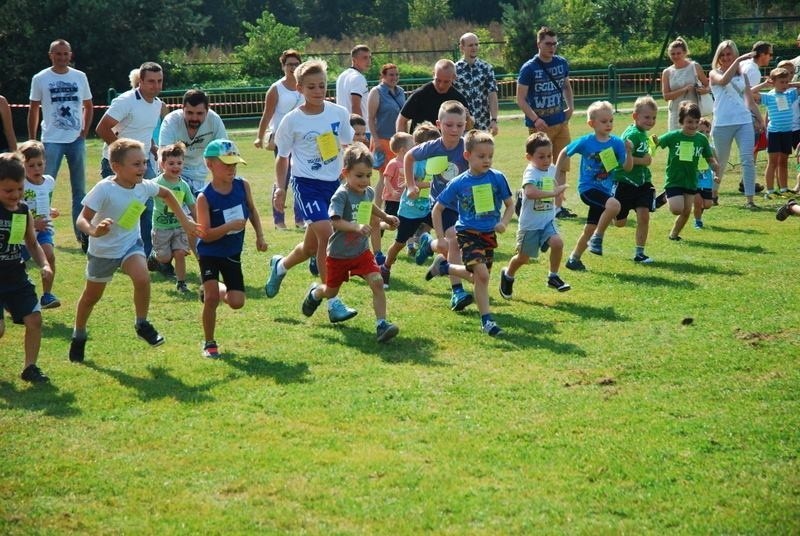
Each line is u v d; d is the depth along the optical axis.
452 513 4.84
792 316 8.15
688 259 10.48
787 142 14.48
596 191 10.05
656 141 11.28
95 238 7.29
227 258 7.55
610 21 44.34
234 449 5.65
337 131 8.94
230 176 7.45
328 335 7.94
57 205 16.19
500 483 5.17
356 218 7.79
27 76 35.69
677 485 5.12
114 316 8.67
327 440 5.77
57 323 8.50
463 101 11.20
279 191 8.84
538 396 6.44
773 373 6.80
